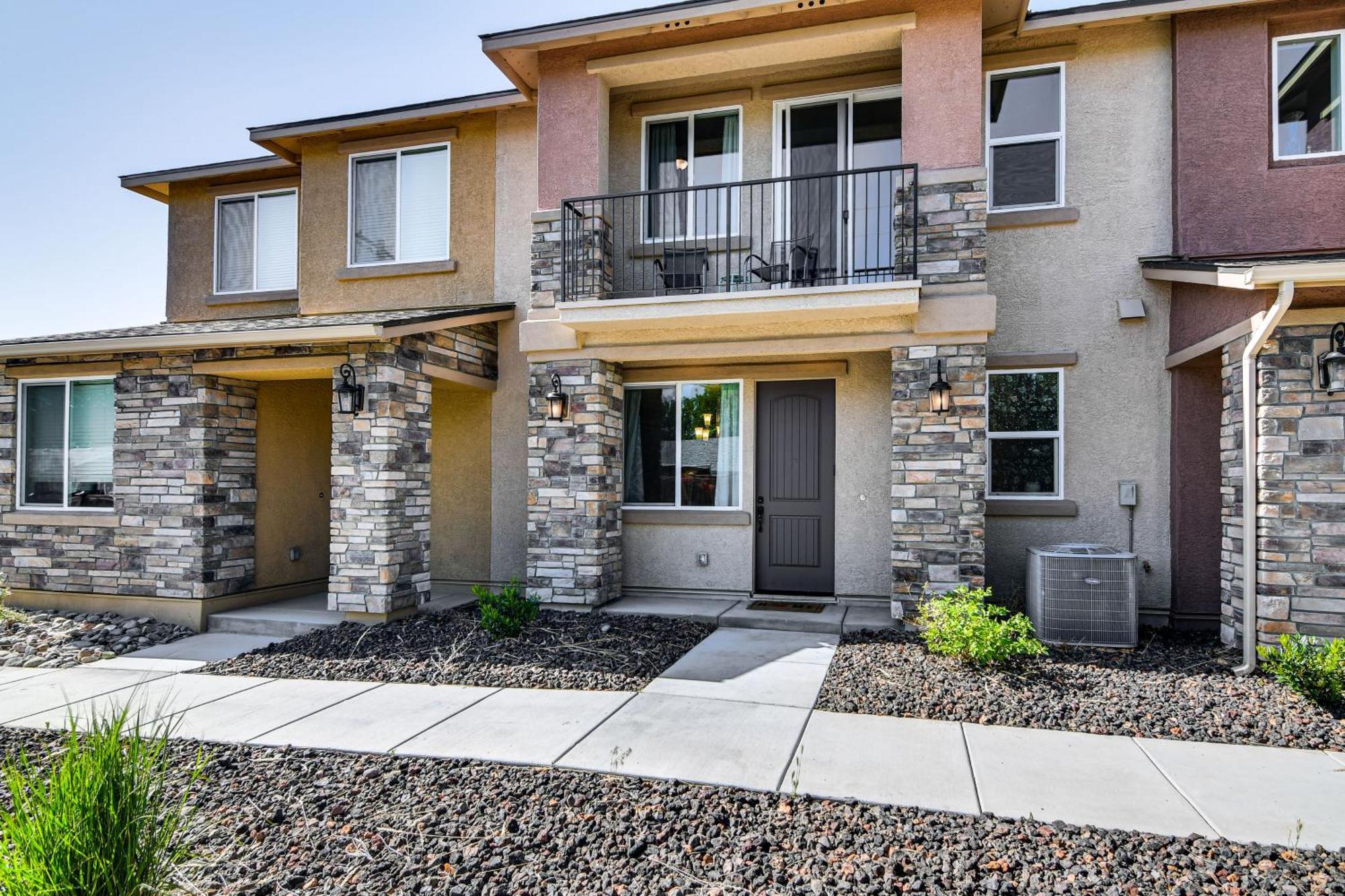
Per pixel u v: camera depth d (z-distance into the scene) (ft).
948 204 23.36
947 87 23.53
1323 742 14.37
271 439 29.68
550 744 14.60
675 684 18.53
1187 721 15.49
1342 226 22.94
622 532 29.43
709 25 25.23
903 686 17.88
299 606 28.30
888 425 26.96
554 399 26.43
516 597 23.95
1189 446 24.14
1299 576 18.53
